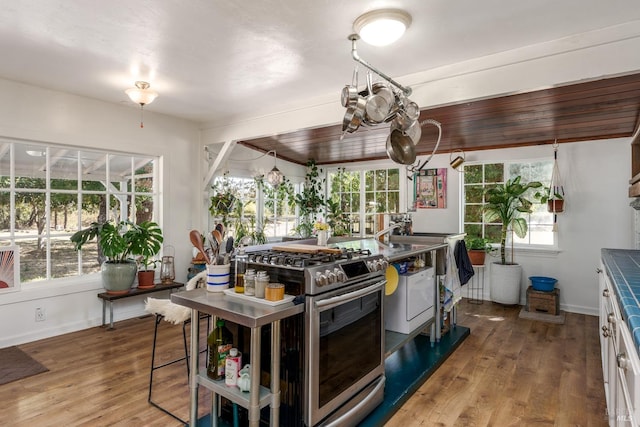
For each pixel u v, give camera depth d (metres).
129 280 3.67
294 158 6.20
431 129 4.04
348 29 2.20
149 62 2.71
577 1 1.90
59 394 2.35
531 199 4.75
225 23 2.13
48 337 3.38
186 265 4.52
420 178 5.50
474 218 5.13
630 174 4.12
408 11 1.99
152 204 4.30
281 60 2.66
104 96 3.58
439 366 2.86
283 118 3.82
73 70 2.88
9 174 3.24
